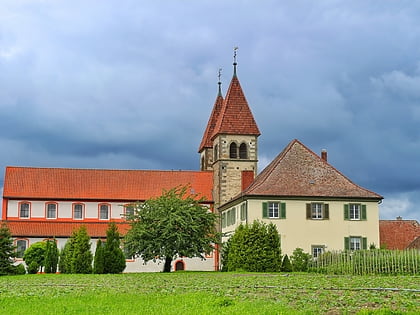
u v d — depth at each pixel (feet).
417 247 248.32
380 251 179.01
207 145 319.06
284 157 247.09
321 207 234.79
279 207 232.32
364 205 236.84
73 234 229.04
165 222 219.82
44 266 238.89
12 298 97.86
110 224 226.58
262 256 205.87
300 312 73.61
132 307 81.87
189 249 222.48
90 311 78.64
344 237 233.76
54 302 90.02
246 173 265.13
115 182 306.76
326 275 169.27
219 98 323.78
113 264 217.15
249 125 285.64
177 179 312.50
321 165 246.27
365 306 81.10
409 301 85.61
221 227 279.49
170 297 94.43
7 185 294.46
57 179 302.25
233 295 97.45
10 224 283.18
